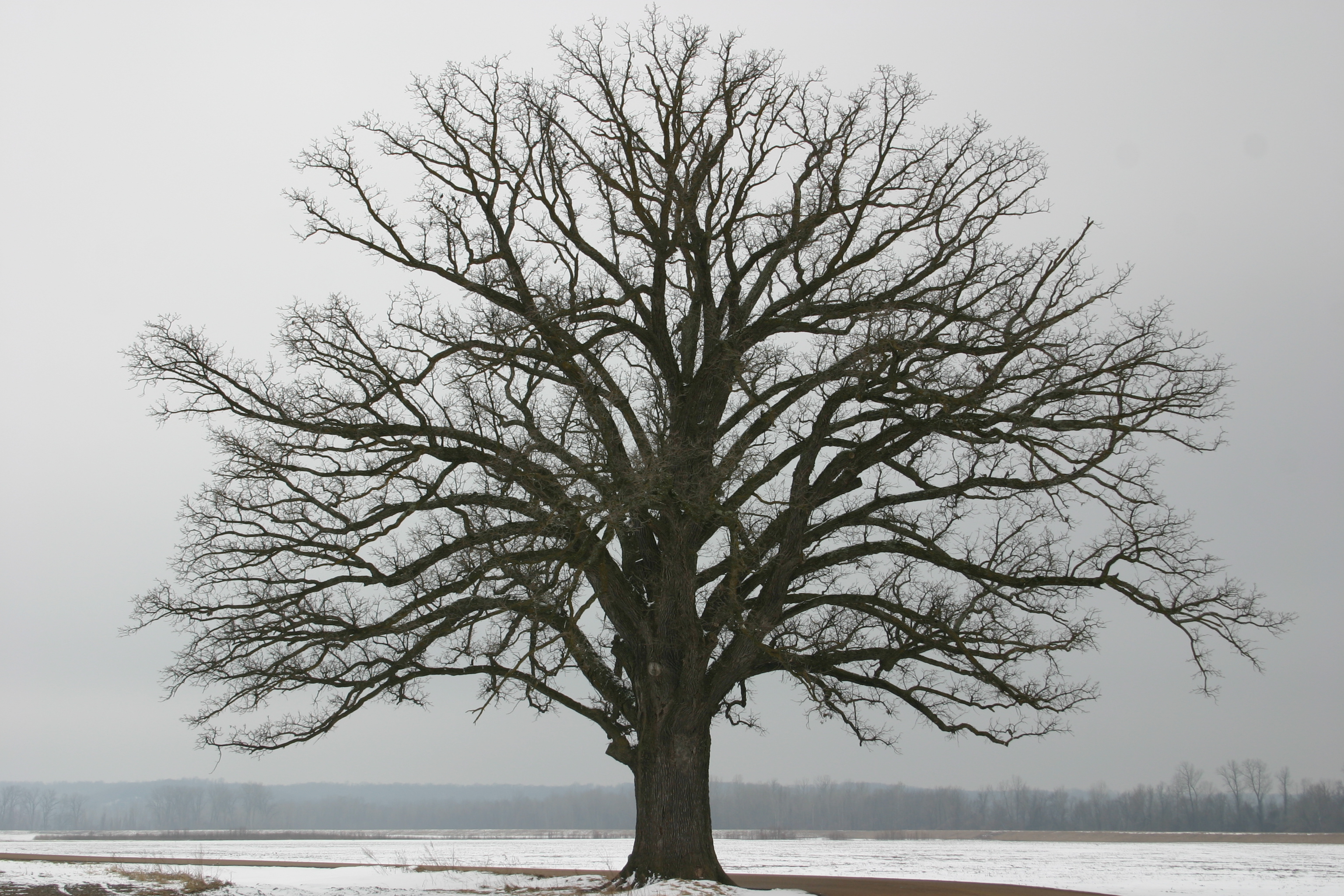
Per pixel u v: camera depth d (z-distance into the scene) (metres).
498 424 21.06
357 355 21.11
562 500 18.16
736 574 19.62
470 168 21.98
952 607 21.59
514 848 74.00
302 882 27.80
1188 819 144.25
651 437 21.70
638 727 21.72
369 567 20.31
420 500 20.58
